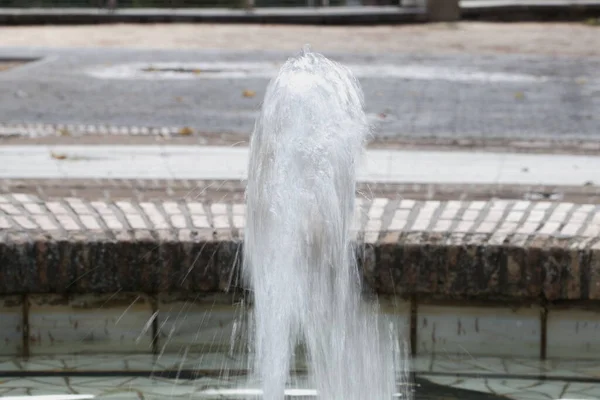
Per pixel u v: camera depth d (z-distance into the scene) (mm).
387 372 4199
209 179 6285
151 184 6039
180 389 4090
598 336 4492
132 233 4566
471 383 4176
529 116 10211
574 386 4164
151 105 10867
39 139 8141
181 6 26953
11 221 4793
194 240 4500
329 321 4004
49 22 25984
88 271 4488
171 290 4527
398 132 8867
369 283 4457
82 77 13797
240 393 4059
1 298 4504
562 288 4445
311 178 3982
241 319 4488
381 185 6070
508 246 4445
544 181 6363
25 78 13484
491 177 6535
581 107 11039
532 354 4512
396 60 17031
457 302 4484
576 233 4660
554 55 18484
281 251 3980
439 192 5812
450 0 26578
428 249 4445
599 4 26734
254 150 4070
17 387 4109
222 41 21438
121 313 4531
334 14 26234
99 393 4043
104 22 26062
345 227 4016
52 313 4527
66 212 5004
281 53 18156
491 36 22969
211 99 11477
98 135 8445
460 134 8828
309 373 4070
